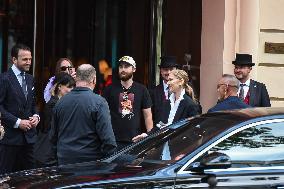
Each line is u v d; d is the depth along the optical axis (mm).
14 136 19578
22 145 19703
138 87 20375
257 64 26516
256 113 14039
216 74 25828
